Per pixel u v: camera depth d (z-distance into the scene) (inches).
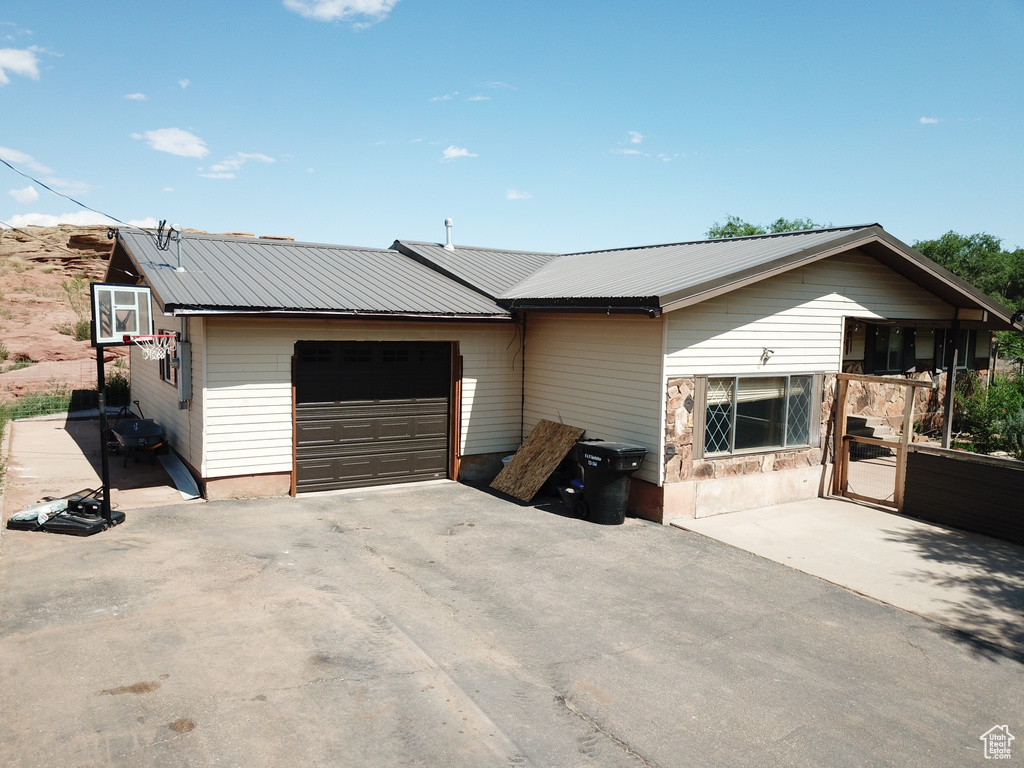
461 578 314.2
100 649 228.5
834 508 451.8
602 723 203.0
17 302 1440.7
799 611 291.7
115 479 466.6
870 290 489.4
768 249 458.3
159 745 179.8
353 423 469.7
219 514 395.5
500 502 452.1
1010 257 1871.3
